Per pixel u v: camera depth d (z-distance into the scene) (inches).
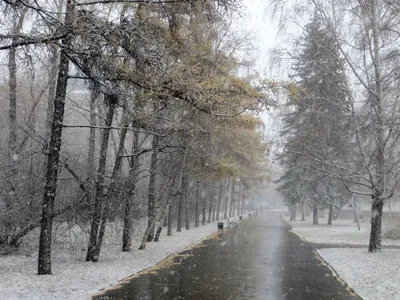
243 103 551.2
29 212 626.5
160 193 1056.2
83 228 656.4
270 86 584.4
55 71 685.9
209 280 500.7
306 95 724.7
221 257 725.9
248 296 416.5
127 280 491.2
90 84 481.4
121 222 855.7
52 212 489.4
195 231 1396.4
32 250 684.1
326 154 783.7
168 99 486.9
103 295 405.1
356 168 849.5
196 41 609.3
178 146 674.2
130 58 437.4
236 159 1139.9
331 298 412.5
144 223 1275.8
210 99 454.0
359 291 444.5
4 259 591.8
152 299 393.1
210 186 1758.1
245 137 1074.1
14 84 687.1
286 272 571.5
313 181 1716.3
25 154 609.9
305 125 822.5
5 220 608.1
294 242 1032.2
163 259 687.1
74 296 389.1
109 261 634.8
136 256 709.9
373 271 564.4
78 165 739.4
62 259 639.8
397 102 716.7
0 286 398.9
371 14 700.0
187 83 435.2
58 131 491.2
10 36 367.9
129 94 499.2
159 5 456.8
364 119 749.9
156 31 485.1
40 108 948.6
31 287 404.5
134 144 735.1
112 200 745.6
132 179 722.8
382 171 744.3
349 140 820.0
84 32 369.7
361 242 1035.3
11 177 608.4
